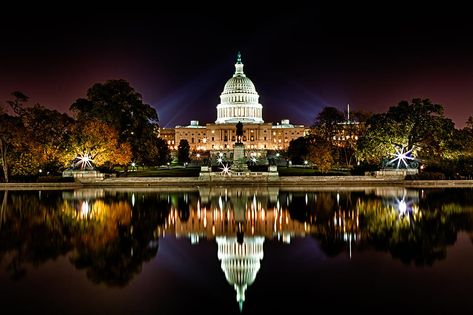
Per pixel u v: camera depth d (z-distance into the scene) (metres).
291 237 41.47
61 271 30.52
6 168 104.19
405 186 102.00
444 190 89.31
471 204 63.31
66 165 114.25
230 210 58.94
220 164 183.25
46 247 36.91
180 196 78.62
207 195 80.69
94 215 53.94
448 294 25.81
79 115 115.88
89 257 34.00
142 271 30.78
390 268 30.91
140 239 40.69
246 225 47.81
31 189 95.50
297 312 23.80
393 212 55.59
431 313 23.41
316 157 125.56
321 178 109.00
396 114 118.50
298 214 54.91
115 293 26.52
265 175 110.38
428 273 29.64
